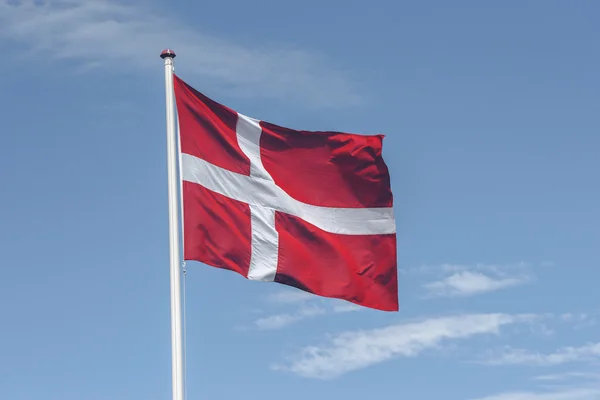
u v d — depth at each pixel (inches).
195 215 895.1
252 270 919.0
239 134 942.4
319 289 952.3
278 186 948.6
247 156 938.7
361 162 976.3
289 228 944.9
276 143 960.3
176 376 816.9
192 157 906.7
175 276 855.7
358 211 978.1
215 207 908.6
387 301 978.7
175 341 830.5
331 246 962.7
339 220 974.4
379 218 980.6
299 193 966.4
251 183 935.0
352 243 976.3
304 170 971.3
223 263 901.2
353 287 962.1
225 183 920.9
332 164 974.4
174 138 890.7
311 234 955.3
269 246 930.1
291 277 935.0
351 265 968.3
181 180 899.4
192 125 913.5
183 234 883.4
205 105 926.4
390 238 982.4
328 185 974.4
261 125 952.9
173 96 900.6
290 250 938.1
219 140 926.4
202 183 906.7
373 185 979.3
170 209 872.3
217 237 903.7
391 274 979.3
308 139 971.3
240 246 915.4
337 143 972.6
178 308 840.9
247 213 925.8
